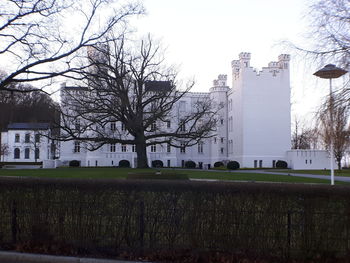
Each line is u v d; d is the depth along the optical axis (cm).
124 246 751
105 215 763
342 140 1432
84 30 1717
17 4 1549
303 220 695
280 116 5547
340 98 1155
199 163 6347
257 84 5544
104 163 5662
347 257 677
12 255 756
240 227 712
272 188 707
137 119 3528
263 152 5475
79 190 778
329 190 688
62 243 773
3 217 804
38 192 793
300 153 5112
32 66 1652
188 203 734
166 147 5966
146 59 3706
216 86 6400
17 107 6006
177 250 730
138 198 755
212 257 716
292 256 695
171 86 3653
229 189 719
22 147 7669
